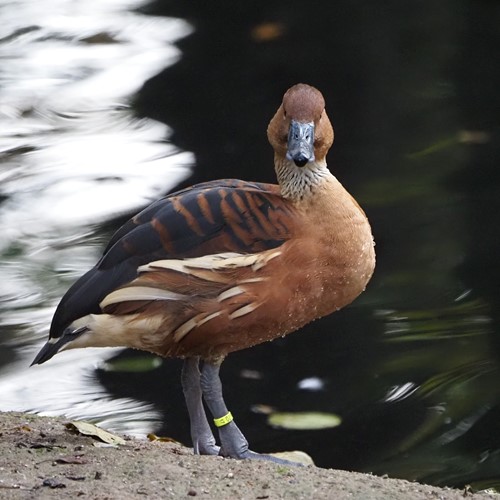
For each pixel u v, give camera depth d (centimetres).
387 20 2038
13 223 1502
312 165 879
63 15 2159
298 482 771
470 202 1543
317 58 1922
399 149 1673
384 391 1212
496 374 1227
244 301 850
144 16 2130
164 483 755
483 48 1934
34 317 1313
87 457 806
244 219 859
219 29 2044
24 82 1895
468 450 1114
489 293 1368
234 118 1764
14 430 886
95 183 1594
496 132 1706
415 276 1405
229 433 886
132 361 1286
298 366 1266
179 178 1603
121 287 842
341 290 884
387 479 803
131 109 1806
